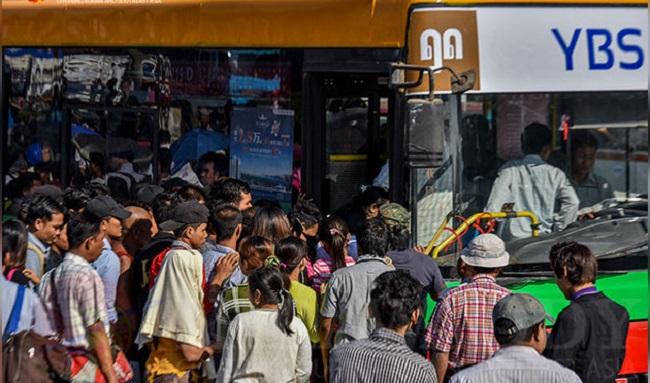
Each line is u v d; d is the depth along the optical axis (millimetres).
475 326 7363
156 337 7922
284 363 7289
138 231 9305
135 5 10727
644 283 8695
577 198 8703
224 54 10266
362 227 8156
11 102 11891
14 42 11586
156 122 10812
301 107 9672
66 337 7379
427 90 8352
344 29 9234
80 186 10367
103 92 11141
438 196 8500
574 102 8703
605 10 8750
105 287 8477
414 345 8188
